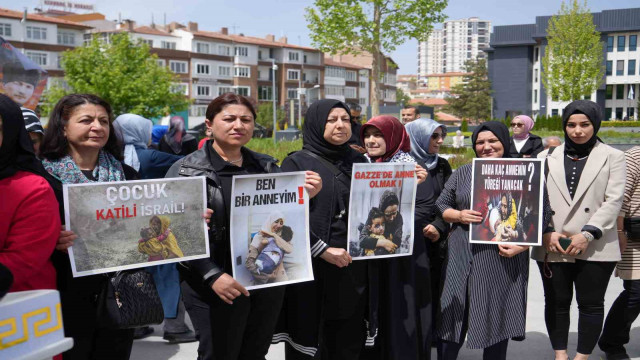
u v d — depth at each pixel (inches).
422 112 900.6
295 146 908.6
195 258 117.4
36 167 101.2
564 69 1907.0
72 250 106.6
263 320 131.2
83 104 115.6
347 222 143.4
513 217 154.7
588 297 164.9
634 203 171.2
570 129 165.3
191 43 2987.2
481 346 154.1
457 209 165.9
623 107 2792.8
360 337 148.9
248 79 3213.6
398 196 146.0
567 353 188.7
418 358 155.0
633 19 2659.9
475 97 3469.5
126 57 1836.9
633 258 174.1
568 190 166.6
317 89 3538.4
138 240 112.7
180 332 201.9
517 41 2800.2
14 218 95.0
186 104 1957.4
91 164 120.3
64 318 111.1
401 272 152.3
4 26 2342.5
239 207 123.1
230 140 123.9
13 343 75.1
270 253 126.7
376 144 157.0
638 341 198.5
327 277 142.6
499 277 156.8
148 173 195.8
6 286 81.7
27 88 212.2
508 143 163.5
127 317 111.0
